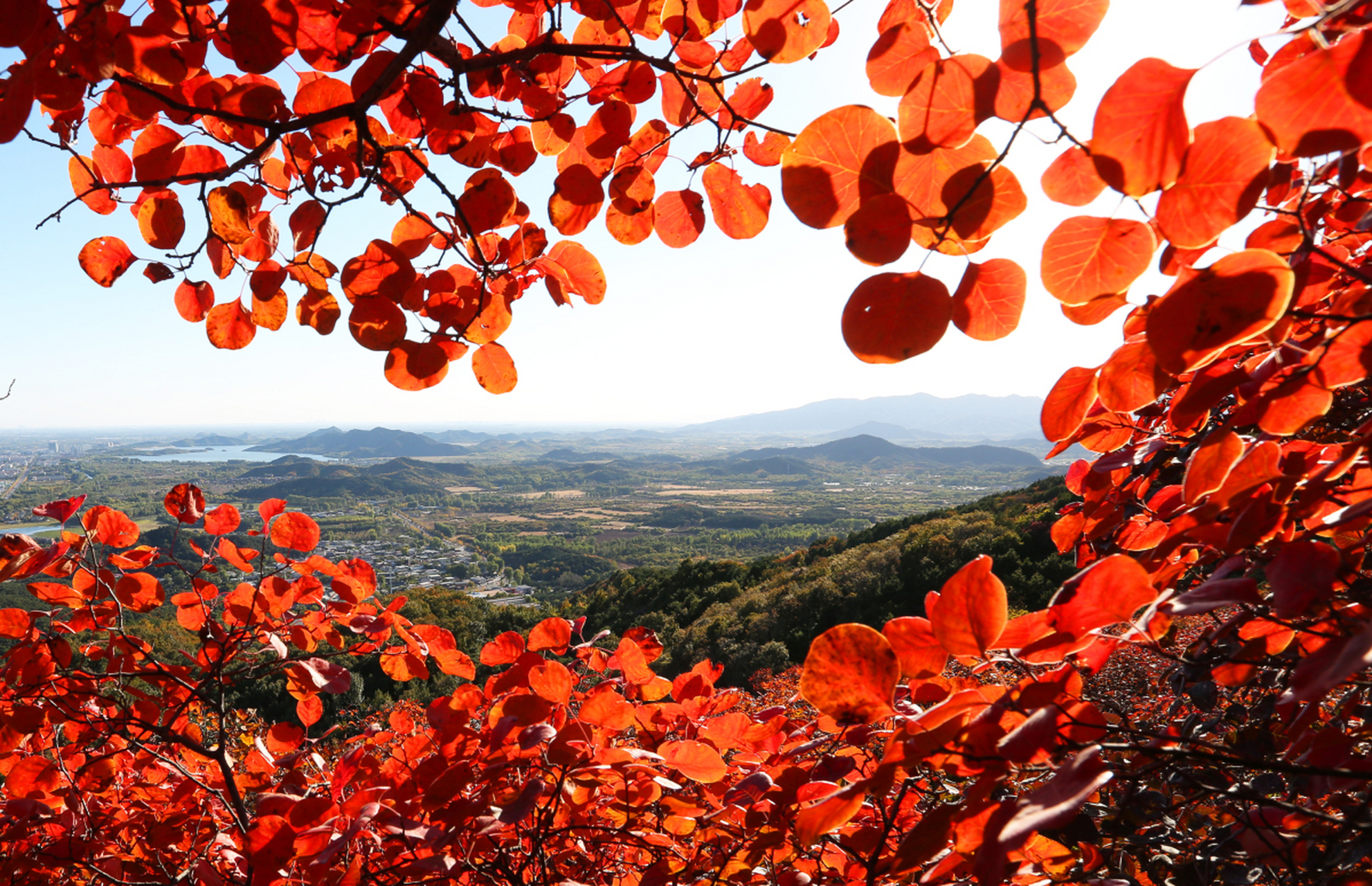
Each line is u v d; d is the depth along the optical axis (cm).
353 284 72
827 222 49
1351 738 55
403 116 76
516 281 80
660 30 75
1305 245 52
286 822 90
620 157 76
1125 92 41
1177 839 84
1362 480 62
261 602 126
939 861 58
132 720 121
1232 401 82
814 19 65
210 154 71
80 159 69
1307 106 39
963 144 46
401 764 116
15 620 118
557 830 93
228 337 76
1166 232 44
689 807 92
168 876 121
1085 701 50
